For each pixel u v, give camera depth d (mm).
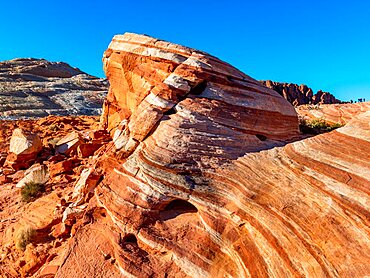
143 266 7965
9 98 53188
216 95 11219
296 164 7844
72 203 12234
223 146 9680
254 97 11891
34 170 18422
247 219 7227
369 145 6902
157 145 9742
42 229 11781
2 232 13125
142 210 8672
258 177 8039
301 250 6047
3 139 29078
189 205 8938
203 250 7645
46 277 9062
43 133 28844
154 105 11016
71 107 54656
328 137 8133
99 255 8797
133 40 14406
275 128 11852
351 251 5500
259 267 6473
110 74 16766
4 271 10562
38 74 88312
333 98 90312
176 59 12125
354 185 6301
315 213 6355
